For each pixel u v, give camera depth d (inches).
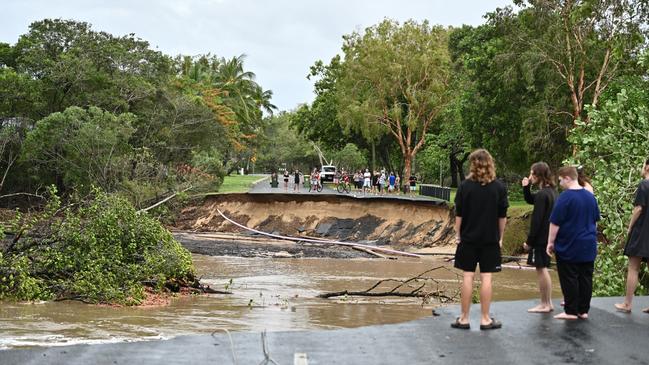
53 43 2033.7
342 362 275.9
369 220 1701.5
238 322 573.6
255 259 1201.4
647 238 365.1
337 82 2635.3
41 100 1882.4
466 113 1839.3
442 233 1510.8
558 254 352.5
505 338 313.9
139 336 496.7
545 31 1489.9
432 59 2180.1
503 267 1152.8
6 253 719.7
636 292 557.9
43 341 465.7
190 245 1405.0
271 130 5462.6
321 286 858.1
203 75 3314.5
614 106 604.7
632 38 642.8
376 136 2300.7
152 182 1731.1
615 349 297.3
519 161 1761.8
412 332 325.4
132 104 2090.3
